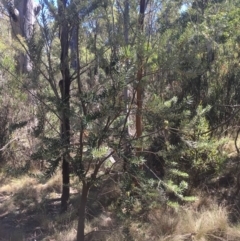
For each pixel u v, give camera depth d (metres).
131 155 4.59
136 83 4.48
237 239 5.11
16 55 6.63
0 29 6.46
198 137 5.71
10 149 8.43
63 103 4.60
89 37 5.59
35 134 4.85
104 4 5.39
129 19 5.40
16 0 6.32
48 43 5.57
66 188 6.35
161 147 5.70
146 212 5.65
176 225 5.38
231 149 7.34
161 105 4.46
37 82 5.45
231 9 9.04
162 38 4.44
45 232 5.72
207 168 6.28
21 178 7.94
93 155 3.89
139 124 5.45
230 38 8.21
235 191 6.49
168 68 4.35
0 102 8.57
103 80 4.61
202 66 5.44
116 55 4.60
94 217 5.74
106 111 4.25
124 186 4.68
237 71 7.45
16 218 6.32
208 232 5.28
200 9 8.10
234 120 7.36
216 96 7.15
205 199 6.13
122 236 5.04
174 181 6.10
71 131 4.88
